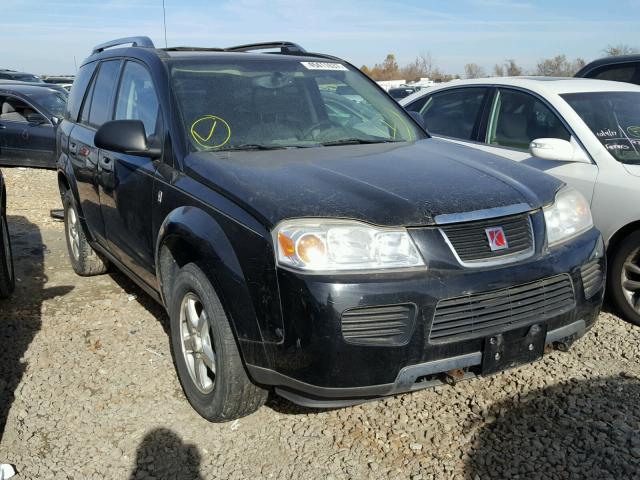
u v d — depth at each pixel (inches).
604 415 128.0
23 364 151.6
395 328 101.0
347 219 103.5
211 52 167.8
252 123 145.9
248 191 112.9
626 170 173.2
